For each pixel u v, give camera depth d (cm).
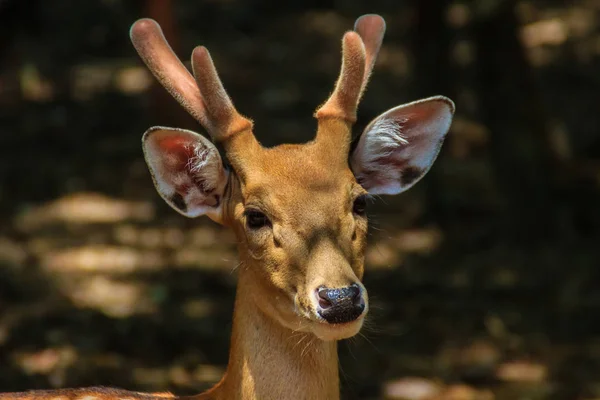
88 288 1287
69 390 643
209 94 575
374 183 605
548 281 1294
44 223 1536
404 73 2262
